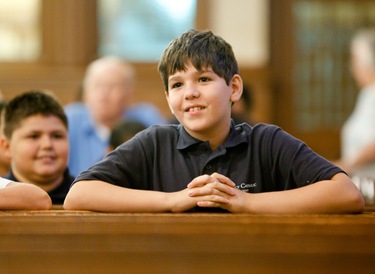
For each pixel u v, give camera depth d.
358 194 3.44
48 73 11.50
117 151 3.68
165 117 11.48
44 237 2.95
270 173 3.65
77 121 7.99
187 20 11.74
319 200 3.37
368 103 8.66
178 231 2.93
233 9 11.79
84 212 3.26
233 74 3.64
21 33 11.55
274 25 11.93
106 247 2.94
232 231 2.93
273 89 11.95
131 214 3.09
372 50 8.84
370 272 2.97
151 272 2.94
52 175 4.60
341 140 12.05
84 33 11.56
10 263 2.96
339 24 12.01
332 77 12.05
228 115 3.63
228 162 3.65
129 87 8.33
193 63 3.49
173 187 3.64
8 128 4.67
